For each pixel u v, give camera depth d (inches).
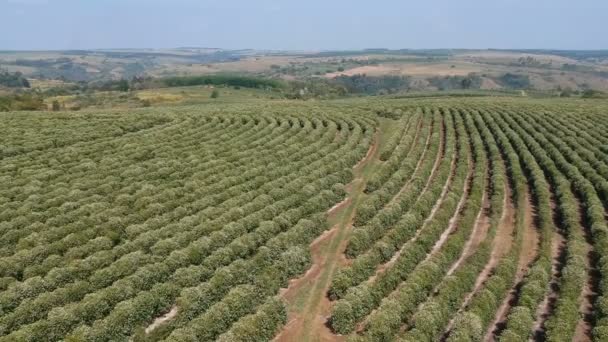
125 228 1738.4
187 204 1926.7
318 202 1975.9
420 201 1932.8
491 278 1364.4
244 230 1715.1
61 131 3154.5
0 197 1984.5
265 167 2409.0
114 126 3356.3
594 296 1350.9
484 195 2146.9
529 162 2437.3
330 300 1391.5
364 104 4633.4
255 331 1182.3
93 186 2156.7
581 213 1895.9
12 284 1331.2
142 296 1282.0
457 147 2977.4
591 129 3139.8
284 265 1489.9
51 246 1555.1
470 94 7514.8
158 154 2669.8
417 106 4333.2
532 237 1721.2
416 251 1549.0
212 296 1346.0
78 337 1123.9
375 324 1186.6
